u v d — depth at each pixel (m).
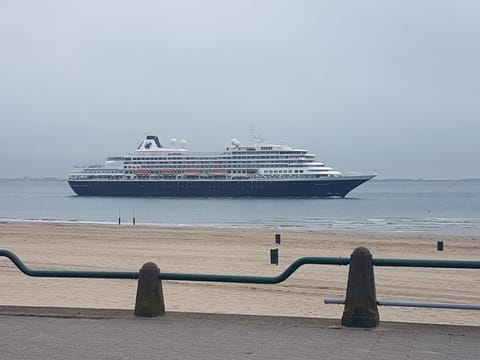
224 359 6.75
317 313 14.34
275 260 25.88
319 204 119.44
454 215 86.69
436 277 21.09
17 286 17.72
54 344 7.44
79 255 28.88
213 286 18.25
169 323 8.58
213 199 137.25
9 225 55.41
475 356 6.89
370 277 8.27
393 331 8.05
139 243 36.91
